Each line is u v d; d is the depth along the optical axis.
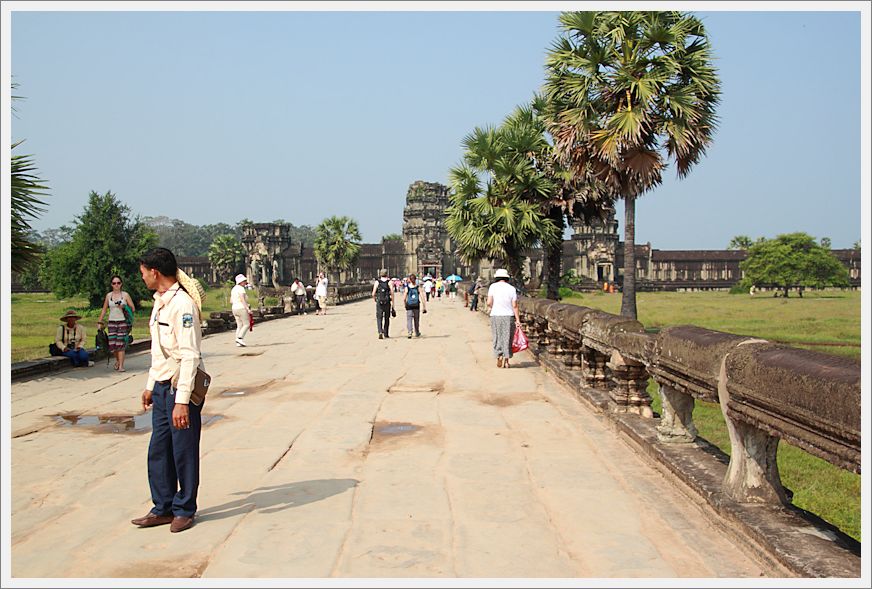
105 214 50.06
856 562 3.53
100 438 7.50
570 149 16.95
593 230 100.69
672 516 4.80
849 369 3.26
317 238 82.56
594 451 6.68
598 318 8.46
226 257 106.31
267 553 4.27
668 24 15.97
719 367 4.47
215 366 13.49
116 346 12.92
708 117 15.83
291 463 6.40
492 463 6.30
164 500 4.77
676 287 103.50
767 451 4.41
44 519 4.94
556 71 16.89
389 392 10.27
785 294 79.81
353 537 4.53
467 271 102.88
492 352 15.60
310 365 13.51
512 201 23.91
